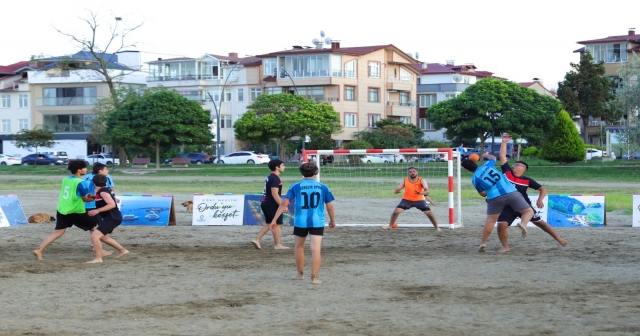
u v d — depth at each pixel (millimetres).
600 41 88000
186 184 42062
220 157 77625
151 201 19859
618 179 44156
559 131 58562
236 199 19859
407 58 89875
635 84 51719
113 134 60125
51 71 89875
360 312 8812
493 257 13430
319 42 84688
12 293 10328
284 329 7961
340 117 81562
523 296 9688
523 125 63906
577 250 14203
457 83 96812
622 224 19266
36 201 29453
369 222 20469
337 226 18906
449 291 10133
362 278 11289
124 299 9867
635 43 87875
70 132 90688
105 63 68438
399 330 7820
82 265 12914
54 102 91062
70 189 13539
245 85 87062
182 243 16125
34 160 78312
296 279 11266
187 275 11773
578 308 8844
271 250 14852
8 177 52969
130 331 7984
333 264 12773
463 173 47719
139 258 13750
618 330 7688
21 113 92812
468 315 8539
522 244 15188
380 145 76688
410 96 91250
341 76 81938
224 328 8055
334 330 7871
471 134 66875
